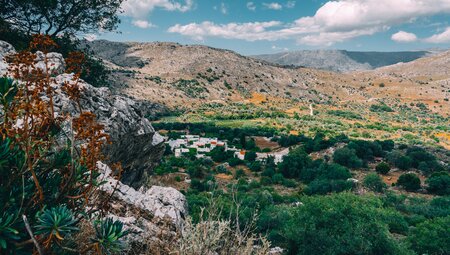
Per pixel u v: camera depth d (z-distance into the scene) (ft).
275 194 231.91
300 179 300.61
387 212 91.86
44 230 6.30
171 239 14.14
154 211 16.29
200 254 10.90
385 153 348.79
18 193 7.45
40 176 8.45
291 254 91.20
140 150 30.35
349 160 318.86
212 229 11.38
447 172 288.51
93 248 8.05
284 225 104.22
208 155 394.73
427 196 245.45
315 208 90.02
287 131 556.10
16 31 54.80
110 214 14.10
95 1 61.46
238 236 11.52
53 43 8.89
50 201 8.12
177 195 19.48
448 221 107.55
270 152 418.92
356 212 86.53
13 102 8.16
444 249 100.32
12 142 7.92
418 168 312.29
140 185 32.24
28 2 53.21
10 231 6.19
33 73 8.89
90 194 8.88
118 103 27.99
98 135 8.46
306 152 376.27
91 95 24.71
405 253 87.71
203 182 254.27
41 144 8.67
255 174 320.70
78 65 9.27
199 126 568.82
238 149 419.95
